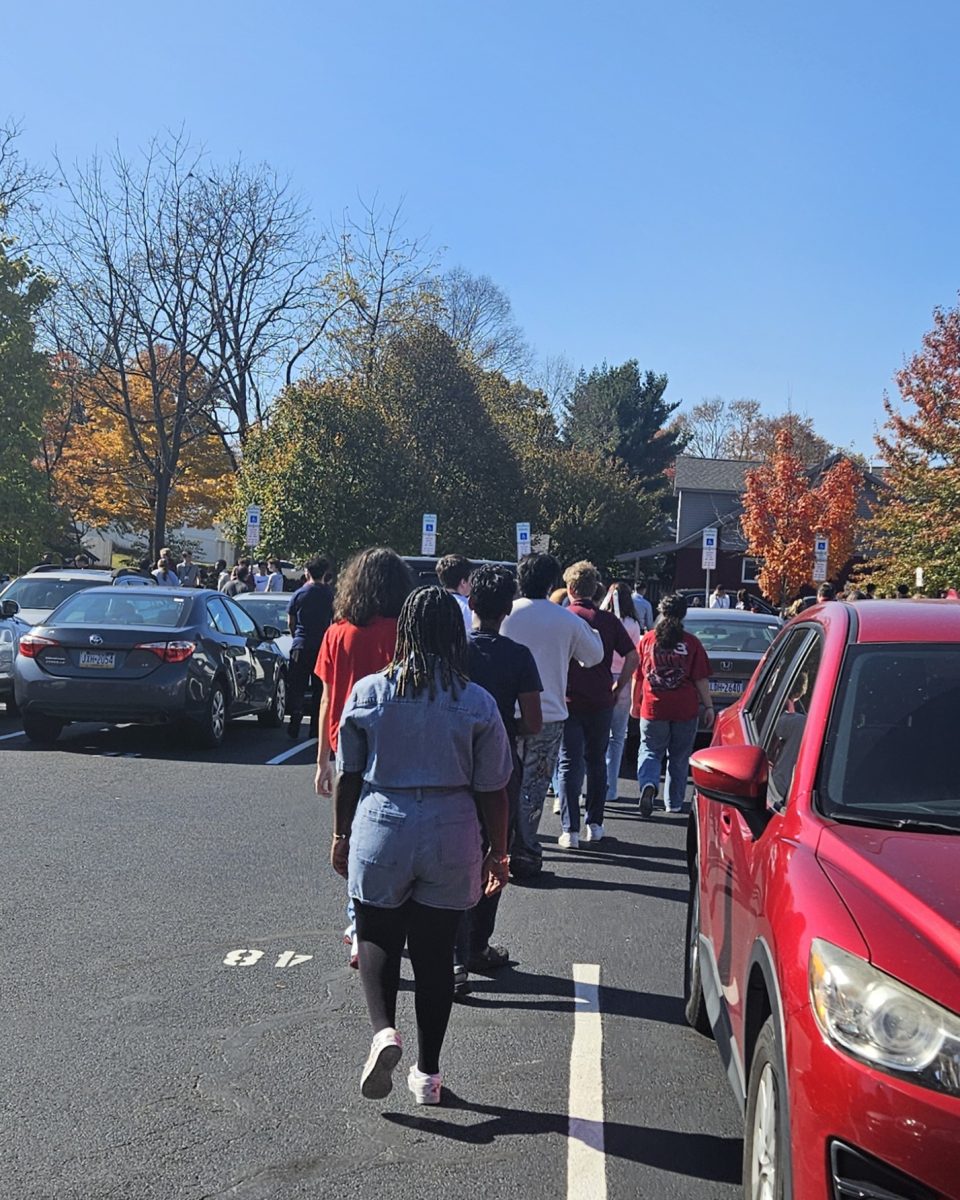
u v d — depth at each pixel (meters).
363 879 4.22
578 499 56.72
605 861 8.57
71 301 38.22
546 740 7.70
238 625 14.43
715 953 4.38
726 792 3.83
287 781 11.16
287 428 36.00
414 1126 4.27
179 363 40.28
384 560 6.00
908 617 4.27
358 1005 5.43
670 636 10.09
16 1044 4.92
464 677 4.33
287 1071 4.71
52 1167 3.93
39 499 30.75
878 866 3.11
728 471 62.75
